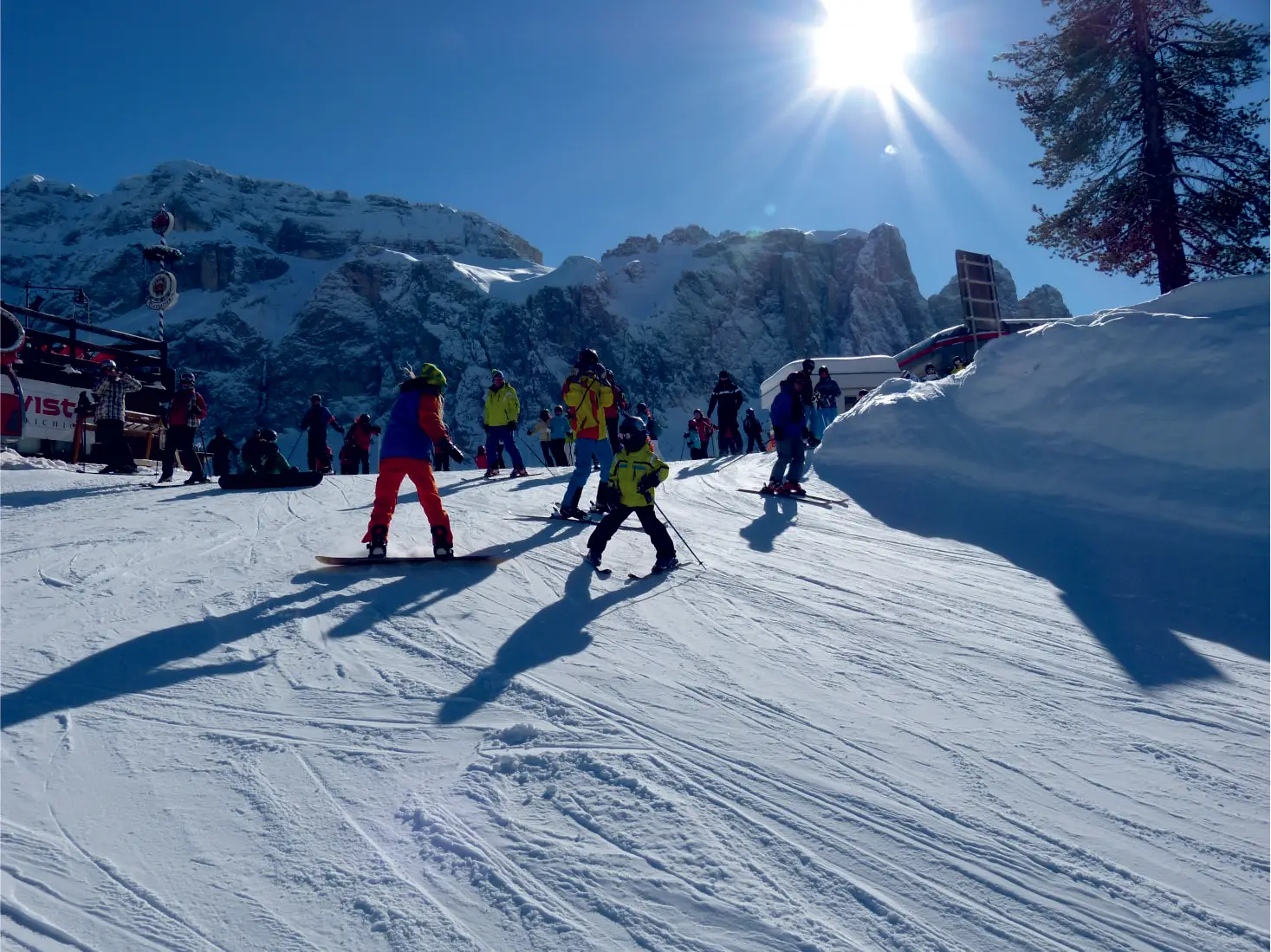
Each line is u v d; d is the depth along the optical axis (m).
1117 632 5.47
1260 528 7.48
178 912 2.42
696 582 6.45
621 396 9.91
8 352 19.77
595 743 3.55
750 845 2.83
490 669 4.39
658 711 3.92
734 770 3.36
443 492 11.60
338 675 4.27
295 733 3.61
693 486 11.72
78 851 2.71
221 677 4.21
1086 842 2.96
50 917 2.38
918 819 3.06
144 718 3.73
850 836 2.91
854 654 4.91
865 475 11.08
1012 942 2.40
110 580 6.16
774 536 8.35
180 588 5.89
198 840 2.79
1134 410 9.32
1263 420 8.30
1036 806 3.20
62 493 11.94
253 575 6.29
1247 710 4.24
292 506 10.12
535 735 3.61
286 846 2.76
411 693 4.05
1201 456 8.57
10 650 4.58
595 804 3.05
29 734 3.55
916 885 2.65
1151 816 3.16
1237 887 2.72
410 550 7.24
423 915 2.44
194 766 3.30
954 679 4.56
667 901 2.52
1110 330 10.05
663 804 3.06
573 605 5.67
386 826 2.89
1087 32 22.62
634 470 6.73
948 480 10.30
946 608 5.95
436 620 5.21
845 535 8.44
